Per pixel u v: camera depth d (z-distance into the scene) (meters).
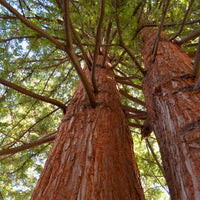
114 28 2.22
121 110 2.60
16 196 4.35
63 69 4.13
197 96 1.58
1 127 4.24
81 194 1.32
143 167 4.95
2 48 2.49
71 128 2.05
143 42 3.15
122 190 1.42
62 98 5.25
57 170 1.58
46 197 1.36
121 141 1.95
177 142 1.39
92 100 2.25
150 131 2.87
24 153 4.54
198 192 1.06
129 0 1.72
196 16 2.78
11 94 3.60
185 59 2.28
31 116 4.79
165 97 1.79
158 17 2.30
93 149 1.71
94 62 1.94
